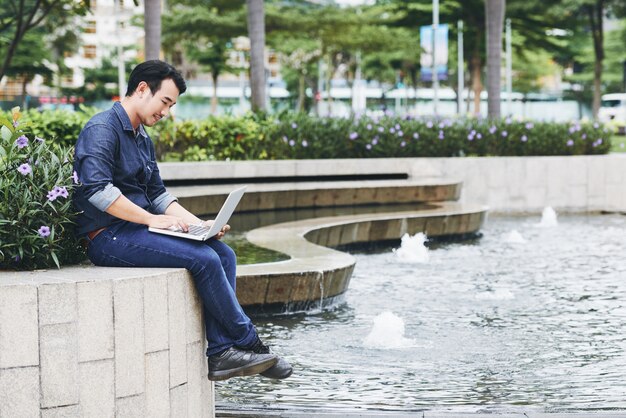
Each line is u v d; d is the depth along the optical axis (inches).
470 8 1590.8
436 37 1398.9
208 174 563.5
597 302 335.3
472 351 263.6
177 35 1658.5
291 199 541.3
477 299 341.4
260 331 288.5
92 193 171.6
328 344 272.4
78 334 151.0
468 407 203.8
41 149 176.6
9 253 163.9
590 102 2979.8
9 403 146.5
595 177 697.0
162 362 163.0
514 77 2847.0
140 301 158.1
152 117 181.8
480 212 536.1
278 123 686.5
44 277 155.9
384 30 1830.7
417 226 501.7
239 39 2516.0
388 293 353.1
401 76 2674.7
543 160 688.4
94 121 177.2
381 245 488.7
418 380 232.8
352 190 557.6
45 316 148.1
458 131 721.0
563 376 235.9
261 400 215.3
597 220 632.4
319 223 452.4
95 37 2694.4
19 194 164.7
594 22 1626.5
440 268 414.9
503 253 464.8
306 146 679.1
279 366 181.0
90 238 175.6
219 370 177.2
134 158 182.1
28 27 604.1
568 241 513.7
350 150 696.4
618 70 2509.8
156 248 170.7
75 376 150.9
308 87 2908.5
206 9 1654.8
